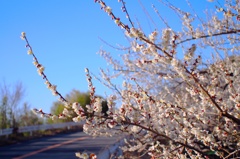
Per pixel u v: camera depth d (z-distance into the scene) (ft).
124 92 15.17
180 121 15.34
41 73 11.63
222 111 12.19
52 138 71.31
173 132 15.39
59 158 37.81
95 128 12.11
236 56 21.16
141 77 25.35
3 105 89.20
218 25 18.81
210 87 12.86
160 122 15.67
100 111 11.78
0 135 67.10
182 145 13.79
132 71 24.90
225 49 20.83
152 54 10.96
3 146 57.67
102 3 10.80
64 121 106.42
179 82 23.75
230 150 16.34
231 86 15.16
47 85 11.69
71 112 11.88
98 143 52.29
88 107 11.76
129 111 13.52
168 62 10.72
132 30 10.46
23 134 80.79
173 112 13.96
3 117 88.94
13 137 70.95
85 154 11.95
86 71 12.07
